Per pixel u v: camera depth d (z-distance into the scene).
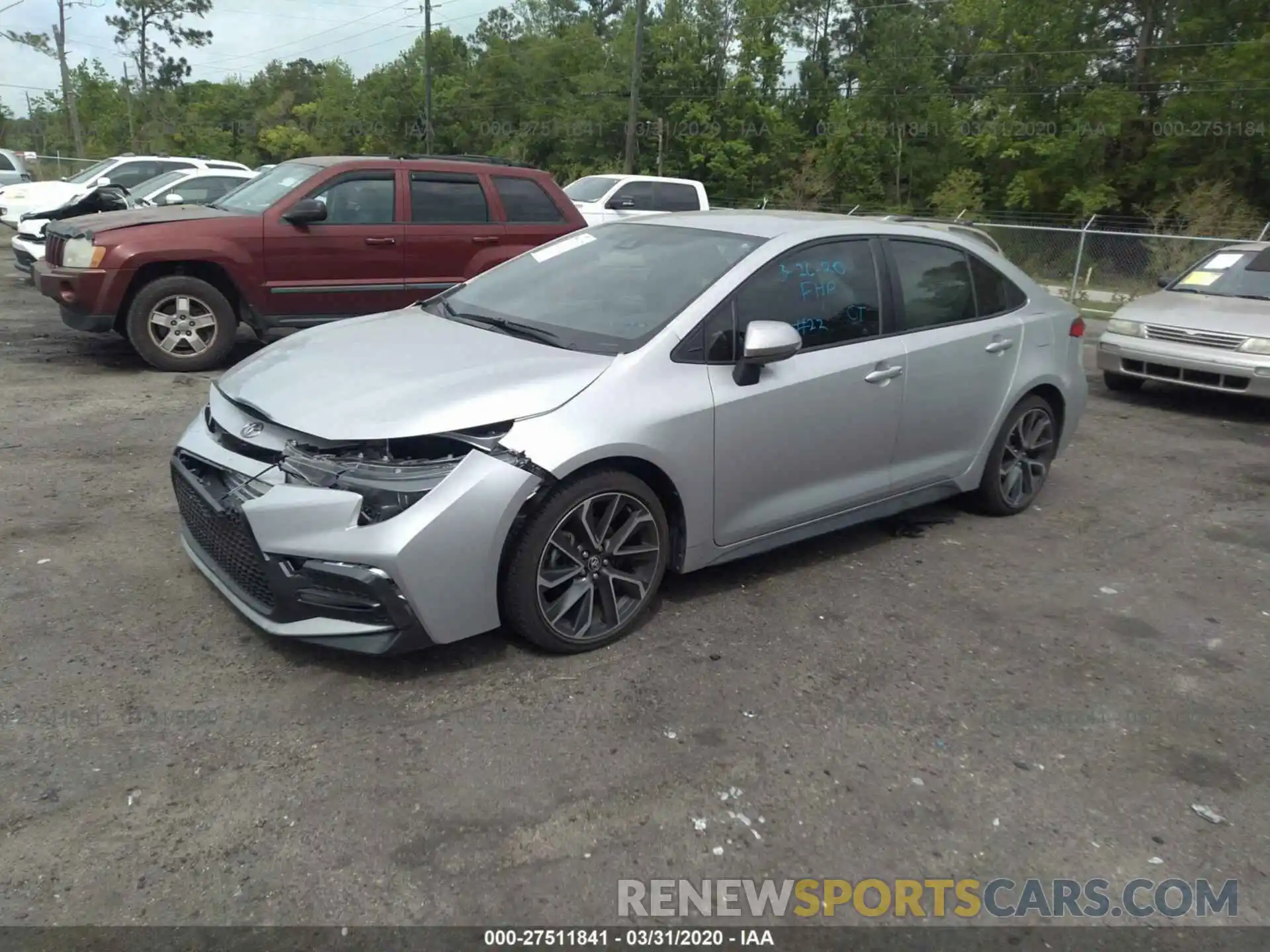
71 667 3.63
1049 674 4.04
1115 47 36.59
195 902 2.60
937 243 5.31
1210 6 34.06
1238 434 8.38
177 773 3.09
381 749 3.26
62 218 12.14
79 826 2.84
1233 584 5.09
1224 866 2.96
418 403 3.61
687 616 4.33
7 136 75.12
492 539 3.55
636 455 3.86
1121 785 3.33
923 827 3.05
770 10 43.78
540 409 3.70
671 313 4.21
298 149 64.69
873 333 4.84
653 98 45.38
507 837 2.89
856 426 4.72
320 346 4.33
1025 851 2.98
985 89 39.22
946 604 4.63
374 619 3.48
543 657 3.89
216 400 4.12
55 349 9.38
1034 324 5.71
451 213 9.29
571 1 67.12
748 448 4.28
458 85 57.38
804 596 4.63
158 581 4.36
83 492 5.42
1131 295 18.03
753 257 4.46
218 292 8.52
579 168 47.06
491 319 4.56
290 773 3.12
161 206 9.44
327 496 3.41
